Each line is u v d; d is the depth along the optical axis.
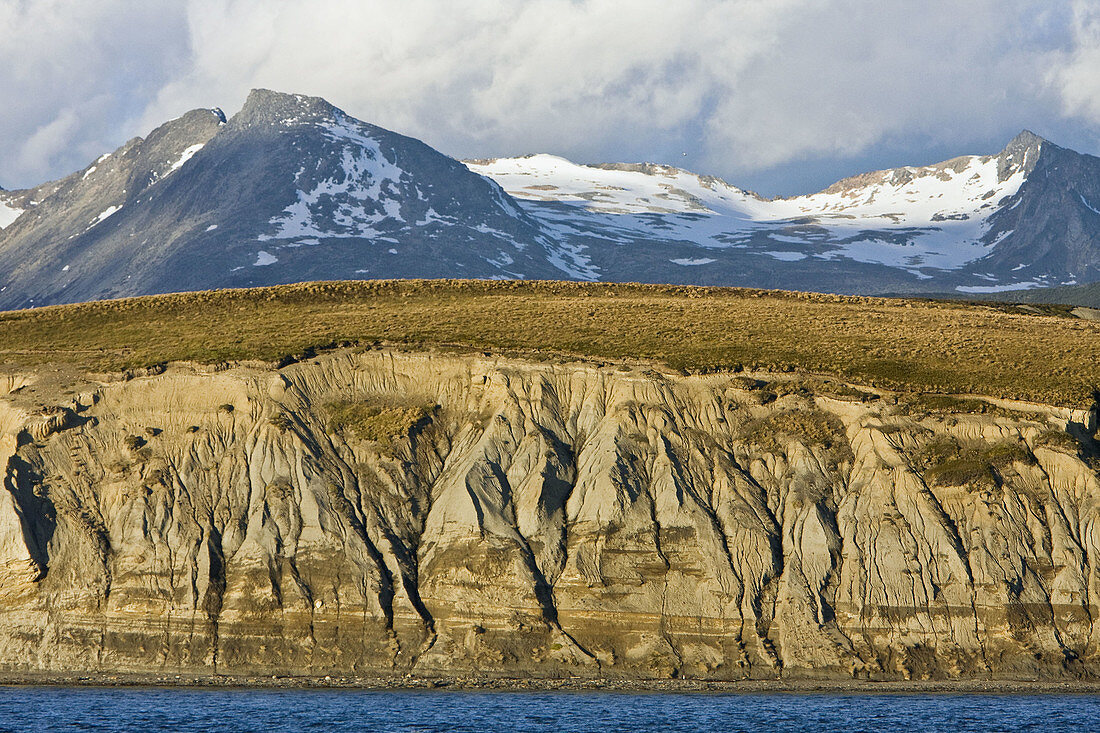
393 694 137.12
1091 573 151.25
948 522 155.38
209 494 157.00
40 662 144.62
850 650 146.75
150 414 166.00
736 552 152.12
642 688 141.00
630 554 151.38
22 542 148.00
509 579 148.62
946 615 148.88
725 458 162.62
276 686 140.50
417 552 154.50
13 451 156.12
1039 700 136.12
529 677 144.00
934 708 132.12
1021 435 163.12
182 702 131.88
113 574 149.25
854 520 156.00
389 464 161.75
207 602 147.75
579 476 159.88
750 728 122.31
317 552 151.00
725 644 147.00
